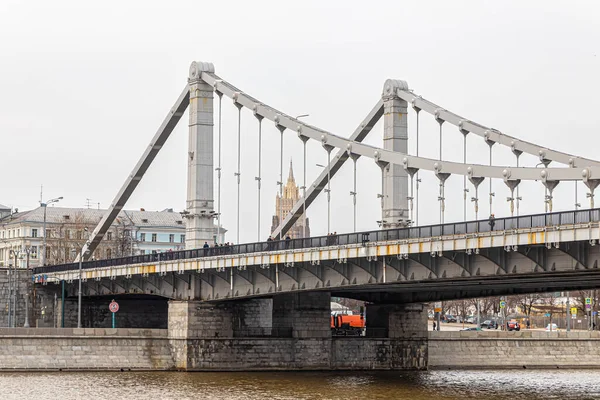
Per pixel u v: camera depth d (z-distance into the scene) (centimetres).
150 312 16050
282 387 10238
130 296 15750
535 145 9894
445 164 10075
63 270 15325
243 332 12588
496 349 13738
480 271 8531
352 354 12456
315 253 9944
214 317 11938
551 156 9588
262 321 13312
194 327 11844
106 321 15925
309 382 10762
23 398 9125
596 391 10412
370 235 9425
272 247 10606
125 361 11812
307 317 12244
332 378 11288
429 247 8706
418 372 12562
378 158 11169
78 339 11775
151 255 12556
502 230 8075
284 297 12294
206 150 12950
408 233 9012
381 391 10081
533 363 13862
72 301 16038
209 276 11719
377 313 12975
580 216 7506
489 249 8369
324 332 12319
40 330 11675
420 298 12631
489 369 13475
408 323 12838
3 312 16338
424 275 9106
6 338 11544
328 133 11925
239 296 11281
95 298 15888
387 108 12600
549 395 10006
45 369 11525
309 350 12212
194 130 12988
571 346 14138
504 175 9075
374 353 12588
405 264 9306
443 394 9950
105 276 13650
